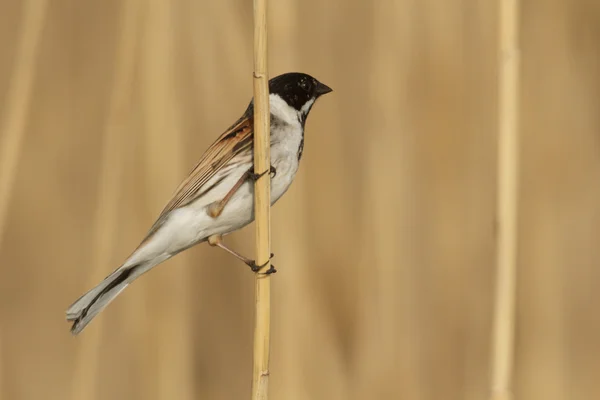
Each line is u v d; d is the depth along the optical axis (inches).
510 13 275.0
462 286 414.9
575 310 450.6
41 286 451.8
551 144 463.2
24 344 448.8
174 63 387.5
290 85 314.8
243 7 413.4
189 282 398.9
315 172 418.0
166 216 289.3
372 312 394.6
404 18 422.0
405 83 417.4
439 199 420.5
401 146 409.7
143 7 378.0
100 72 469.1
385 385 385.7
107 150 362.9
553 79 474.9
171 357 384.2
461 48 430.6
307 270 381.1
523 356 426.3
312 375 372.8
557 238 442.6
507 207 274.5
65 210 454.3
